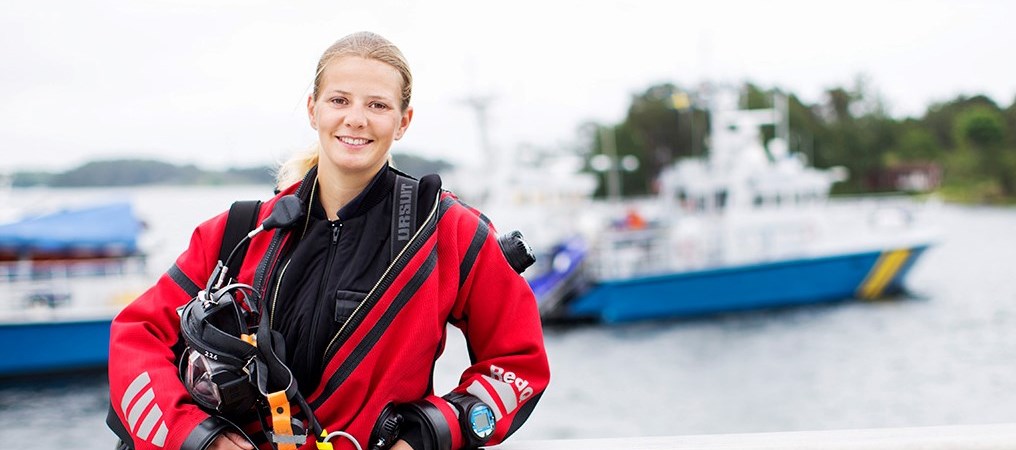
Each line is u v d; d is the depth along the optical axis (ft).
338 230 5.53
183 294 5.70
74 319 51.67
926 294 88.94
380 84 5.48
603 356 63.98
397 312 5.37
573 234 80.84
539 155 107.76
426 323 5.41
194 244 5.89
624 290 73.82
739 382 56.29
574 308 74.90
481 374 5.75
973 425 6.05
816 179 83.51
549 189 87.40
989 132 299.79
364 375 5.35
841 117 312.50
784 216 80.74
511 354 5.75
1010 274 107.04
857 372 58.23
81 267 55.31
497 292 5.77
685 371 59.16
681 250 77.51
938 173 290.97
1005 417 48.78
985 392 53.62
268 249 5.62
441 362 65.36
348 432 5.38
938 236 81.46
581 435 46.47
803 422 48.60
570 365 61.77
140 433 5.16
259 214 5.84
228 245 5.78
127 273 55.88
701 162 86.94
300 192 5.71
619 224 88.43
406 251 5.41
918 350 64.03
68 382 52.34
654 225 87.97
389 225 5.51
